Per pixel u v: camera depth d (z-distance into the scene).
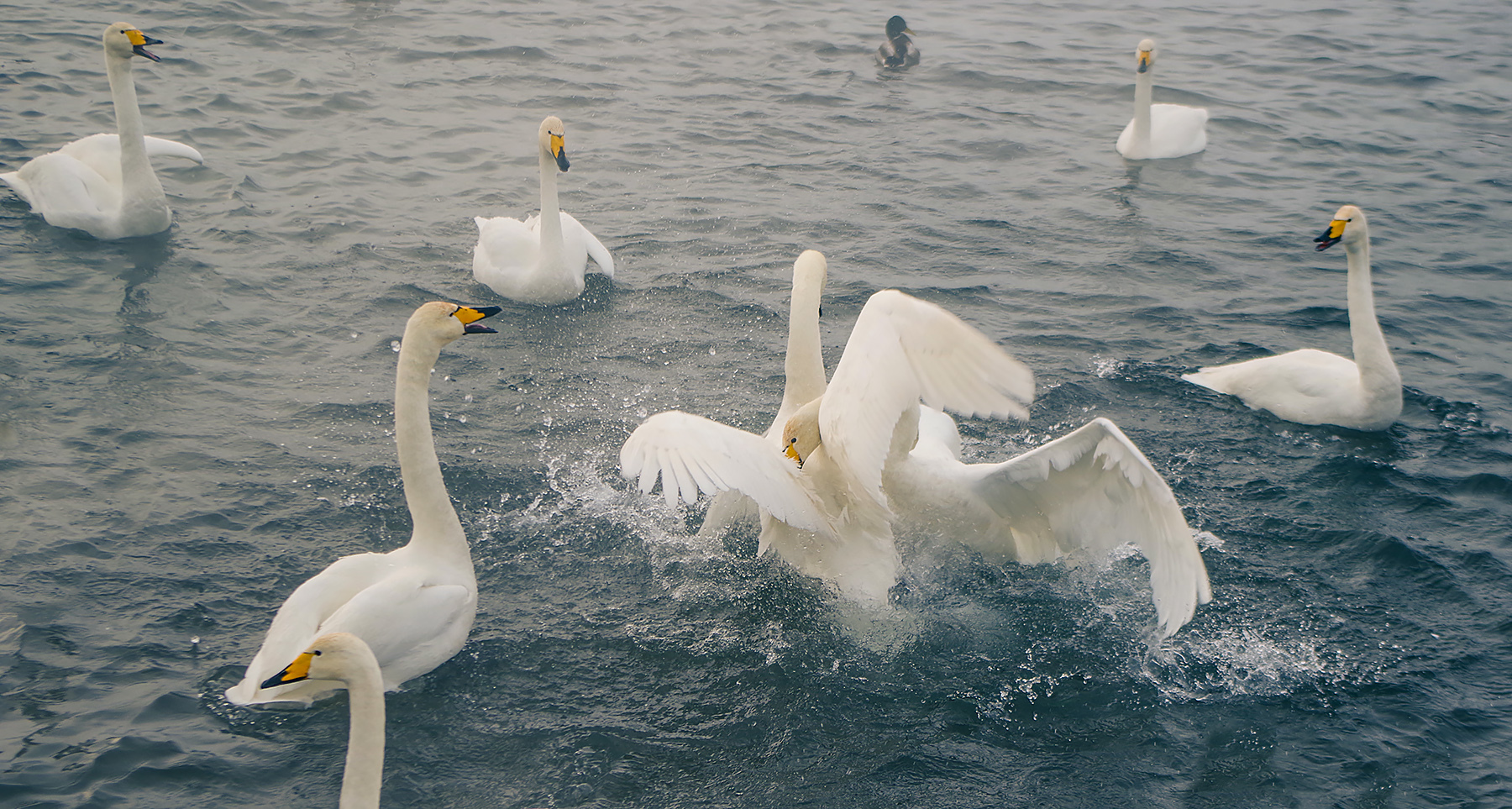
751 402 9.79
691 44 21.84
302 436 8.84
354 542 7.63
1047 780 5.95
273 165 14.58
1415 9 26.53
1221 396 10.22
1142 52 16.69
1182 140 17.12
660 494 8.41
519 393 9.75
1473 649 6.95
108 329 10.17
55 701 6.04
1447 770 6.00
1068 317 11.70
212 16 20.33
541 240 11.44
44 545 7.26
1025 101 19.66
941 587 7.46
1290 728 6.30
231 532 7.60
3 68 16.55
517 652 6.72
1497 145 17.78
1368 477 8.90
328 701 6.20
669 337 10.95
